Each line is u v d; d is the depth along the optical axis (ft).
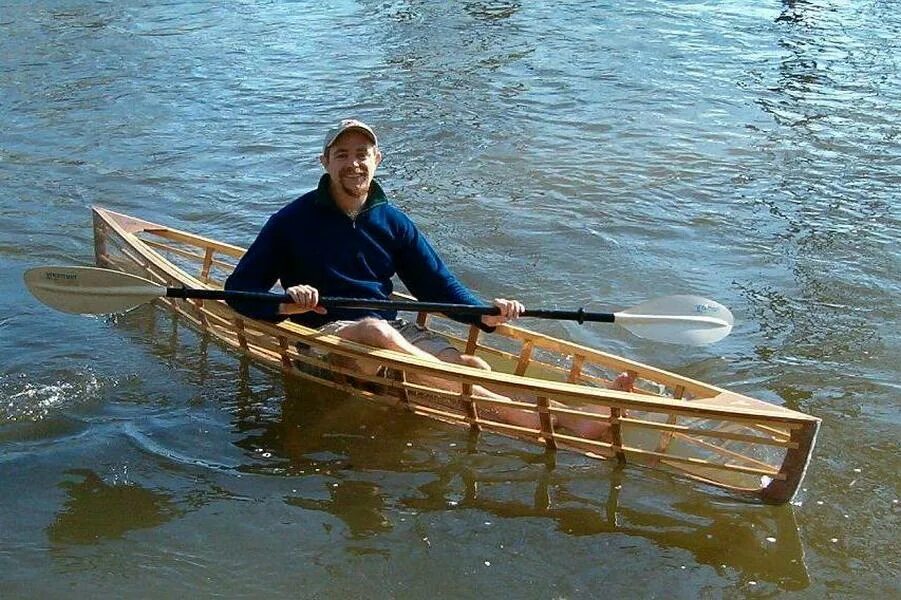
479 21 46.83
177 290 15.29
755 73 37.83
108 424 15.35
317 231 15.72
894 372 17.10
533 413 14.80
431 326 18.79
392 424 15.48
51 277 15.75
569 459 14.47
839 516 13.12
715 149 29.58
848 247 22.63
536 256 22.09
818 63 39.14
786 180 27.02
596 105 33.99
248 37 43.52
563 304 19.88
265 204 25.40
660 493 13.66
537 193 26.07
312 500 13.50
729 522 13.01
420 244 16.47
